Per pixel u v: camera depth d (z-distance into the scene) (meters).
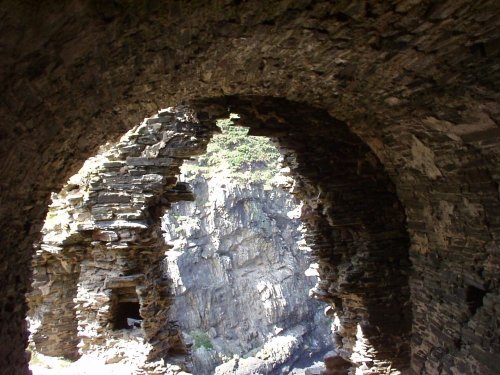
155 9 3.24
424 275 7.62
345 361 10.21
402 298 8.72
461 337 6.54
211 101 8.47
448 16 3.75
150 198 9.85
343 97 6.46
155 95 5.30
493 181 5.52
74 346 12.56
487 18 3.69
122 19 3.17
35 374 9.91
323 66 5.24
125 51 3.71
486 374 5.93
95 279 10.21
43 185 4.75
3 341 4.47
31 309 12.30
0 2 2.29
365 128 7.32
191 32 3.88
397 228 8.75
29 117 3.51
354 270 8.81
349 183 8.81
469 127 5.27
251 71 5.45
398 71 5.00
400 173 7.58
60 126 4.15
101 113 4.79
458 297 6.59
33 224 4.93
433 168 6.50
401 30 4.09
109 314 10.14
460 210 6.32
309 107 8.48
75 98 3.93
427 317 7.54
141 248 9.99
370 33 4.21
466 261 6.44
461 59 4.35
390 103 5.94
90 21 2.98
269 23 3.96
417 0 3.58
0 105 3.06
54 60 3.14
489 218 5.82
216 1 3.41
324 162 8.84
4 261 4.40
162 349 10.23
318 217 9.36
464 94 4.82
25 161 3.95
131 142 9.80
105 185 9.83
